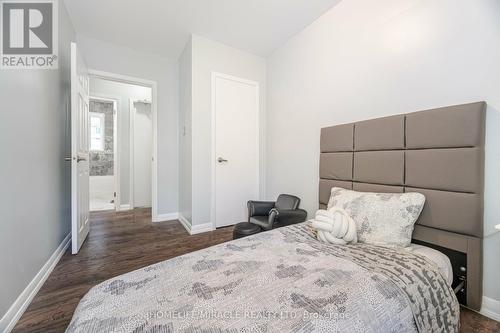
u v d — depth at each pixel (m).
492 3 1.25
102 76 2.94
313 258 1.10
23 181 1.41
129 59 3.11
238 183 3.14
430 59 1.49
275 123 3.11
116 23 2.53
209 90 2.88
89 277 1.73
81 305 0.77
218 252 1.18
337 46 2.17
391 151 1.64
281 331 0.64
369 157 1.78
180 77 3.36
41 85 1.71
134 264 1.96
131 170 4.18
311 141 2.49
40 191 1.65
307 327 0.67
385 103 1.75
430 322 0.90
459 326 1.10
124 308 0.73
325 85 2.31
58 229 2.04
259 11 2.31
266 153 3.33
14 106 1.33
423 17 1.53
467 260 1.28
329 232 1.33
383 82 1.77
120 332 0.62
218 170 2.98
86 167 2.58
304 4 2.19
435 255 1.26
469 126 1.26
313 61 2.46
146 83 3.25
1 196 1.18
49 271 1.77
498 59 1.23
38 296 1.49
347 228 1.32
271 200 3.19
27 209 1.45
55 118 2.00
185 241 2.53
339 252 1.18
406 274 0.97
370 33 1.86
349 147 1.95
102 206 4.39
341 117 2.13
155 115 3.33
